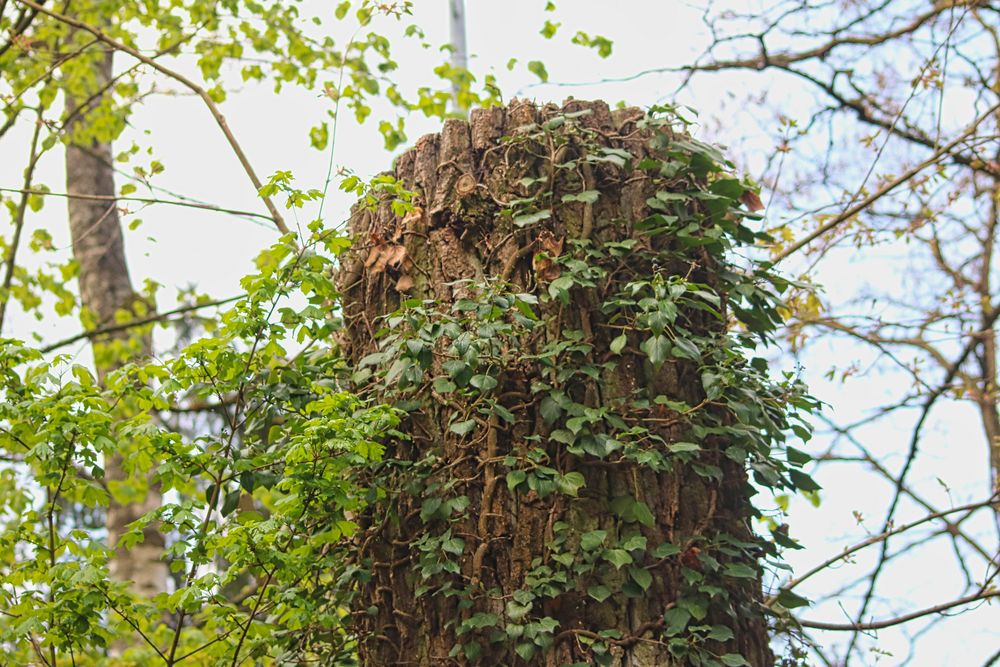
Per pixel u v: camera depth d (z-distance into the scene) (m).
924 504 6.57
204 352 3.68
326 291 3.75
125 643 6.80
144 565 7.44
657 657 3.26
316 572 3.67
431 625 3.49
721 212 3.84
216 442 3.75
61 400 3.48
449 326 3.37
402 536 3.60
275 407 3.93
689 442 3.55
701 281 3.83
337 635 3.77
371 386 3.77
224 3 7.01
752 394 3.60
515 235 3.71
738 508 3.65
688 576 3.32
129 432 3.45
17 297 8.02
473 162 3.91
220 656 4.05
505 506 3.47
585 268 3.54
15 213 7.66
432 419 3.67
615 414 3.51
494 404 3.47
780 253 5.73
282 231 4.78
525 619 3.30
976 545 6.41
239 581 5.82
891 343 7.09
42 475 3.58
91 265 8.90
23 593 3.53
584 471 3.46
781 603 3.88
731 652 3.38
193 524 3.45
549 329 3.58
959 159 6.93
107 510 7.80
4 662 3.91
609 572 3.35
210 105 5.11
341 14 6.63
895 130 6.99
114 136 7.63
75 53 6.46
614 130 3.94
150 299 8.20
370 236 4.01
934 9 7.15
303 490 3.38
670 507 3.46
